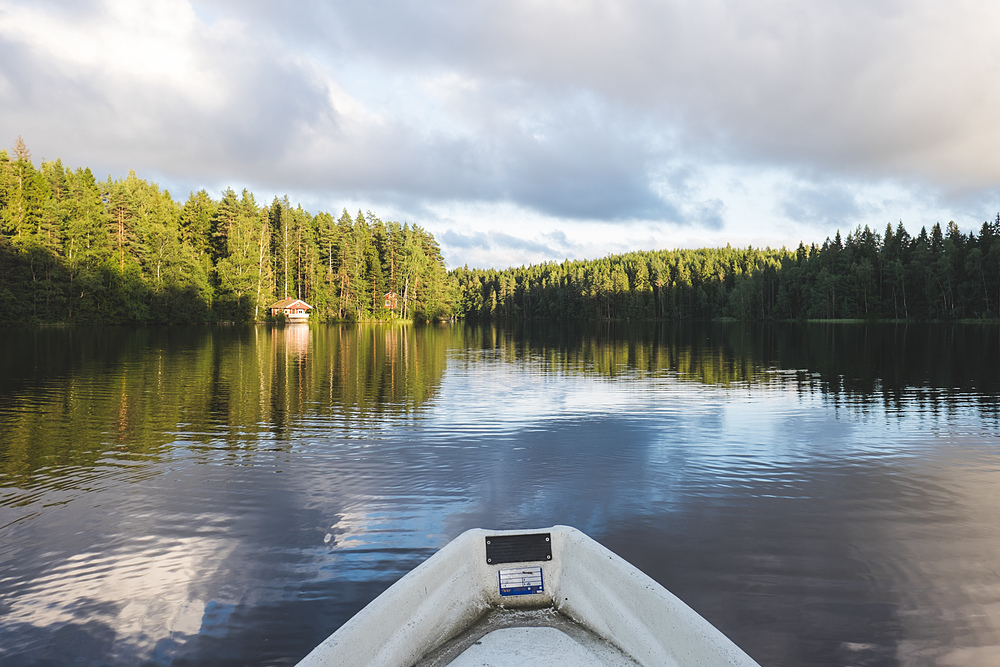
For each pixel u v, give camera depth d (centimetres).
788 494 736
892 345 3675
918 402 1466
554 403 1453
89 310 5784
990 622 436
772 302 10969
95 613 449
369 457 920
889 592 480
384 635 268
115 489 752
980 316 7944
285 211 9231
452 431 1123
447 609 301
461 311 13650
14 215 5672
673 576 508
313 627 431
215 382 1828
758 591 481
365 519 647
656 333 6184
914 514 664
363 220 11231
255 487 763
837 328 6719
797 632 421
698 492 745
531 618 312
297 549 566
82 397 1510
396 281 10350
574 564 327
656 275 13912
